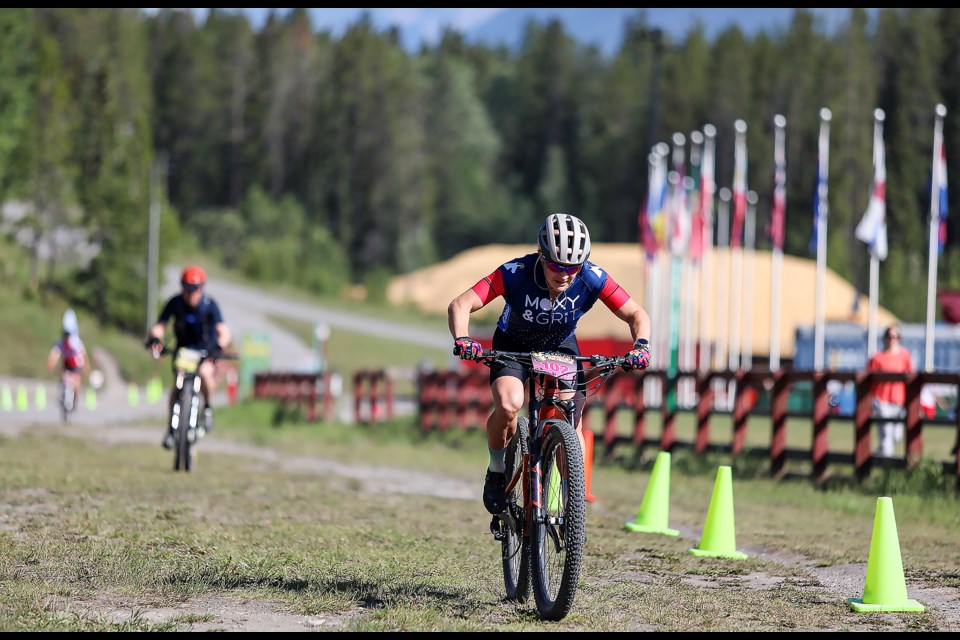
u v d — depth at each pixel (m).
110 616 17.11
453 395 73.62
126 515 28.27
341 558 23.06
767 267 163.75
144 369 166.88
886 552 20.23
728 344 143.38
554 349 19.95
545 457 18.61
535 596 18.38
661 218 102.94
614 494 40.94
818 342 90.12
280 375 98.38
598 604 19.38
